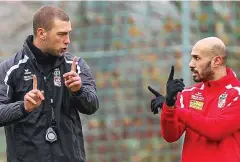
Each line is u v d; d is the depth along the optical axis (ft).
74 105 69.10
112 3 121.60
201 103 71.41
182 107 71.97
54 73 69.10
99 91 118.62
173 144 115.96
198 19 116.47
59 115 68.64
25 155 68.13
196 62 71.36
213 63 71.00
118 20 121.39
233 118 69.15
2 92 68.28
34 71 68.90
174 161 115.65
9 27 128.67
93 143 118.21
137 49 118.32
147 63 118.52
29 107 65.57
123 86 118.52
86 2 121.70
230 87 70.69
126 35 121.29
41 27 68.23
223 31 116.88
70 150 68.74
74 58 67.10
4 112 66.39
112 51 118.11
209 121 68.90
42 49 68.64
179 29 122.01
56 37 68.03
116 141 117.70
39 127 68.18
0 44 124.57
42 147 67.97
